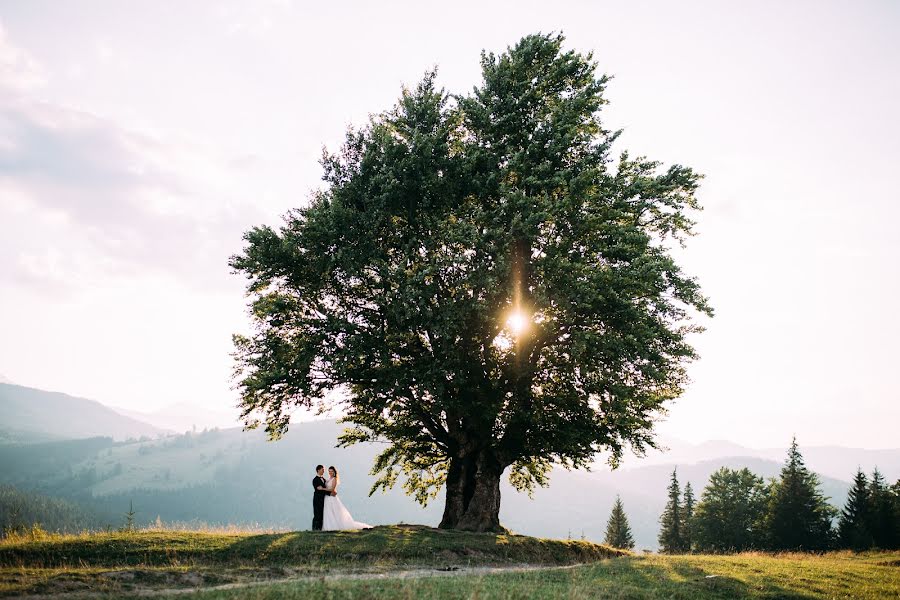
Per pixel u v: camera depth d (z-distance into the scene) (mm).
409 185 24406
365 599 11516
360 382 25125
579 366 23953
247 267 24625
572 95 26969
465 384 24781
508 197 23422
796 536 72625
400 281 22766
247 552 17203
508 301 24188
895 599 15484
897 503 71250
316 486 23391
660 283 24219
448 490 26391
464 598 11883
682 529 93812
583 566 19234
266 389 24656
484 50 27688
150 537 18094
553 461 28734
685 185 26375
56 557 15633
